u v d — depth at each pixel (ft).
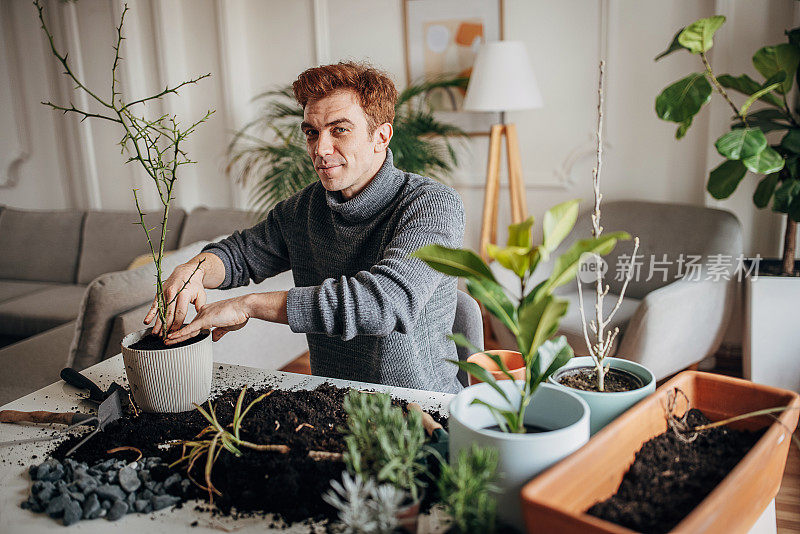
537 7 11.24
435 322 5.02
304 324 3.92
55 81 15.16
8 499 3.12
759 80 9.71
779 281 8.41
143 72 14.03
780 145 8.27
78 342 6.90
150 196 14.73
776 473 2.92
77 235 13.19
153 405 3.78
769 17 9.45
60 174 15.92
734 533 2.56
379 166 4.91
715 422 3.22
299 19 13.07
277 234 5.60
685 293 8.43
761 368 8.70
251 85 13.78
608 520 2.48
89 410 4.04
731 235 9.24
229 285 5.42
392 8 12.31
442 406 3.85
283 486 2.95
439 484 2.43
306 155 11.38
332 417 3.64
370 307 3.87
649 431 2.98
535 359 2.77
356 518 2.36
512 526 2.59
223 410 3.79
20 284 13.09
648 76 10.69
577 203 2.58
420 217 4.50
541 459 2.53
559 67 11.32
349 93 4.45
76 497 3.01
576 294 10.20
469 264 2.57
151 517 2.95
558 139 11.62
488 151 12.25
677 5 10.27
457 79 11.87
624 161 11.18
